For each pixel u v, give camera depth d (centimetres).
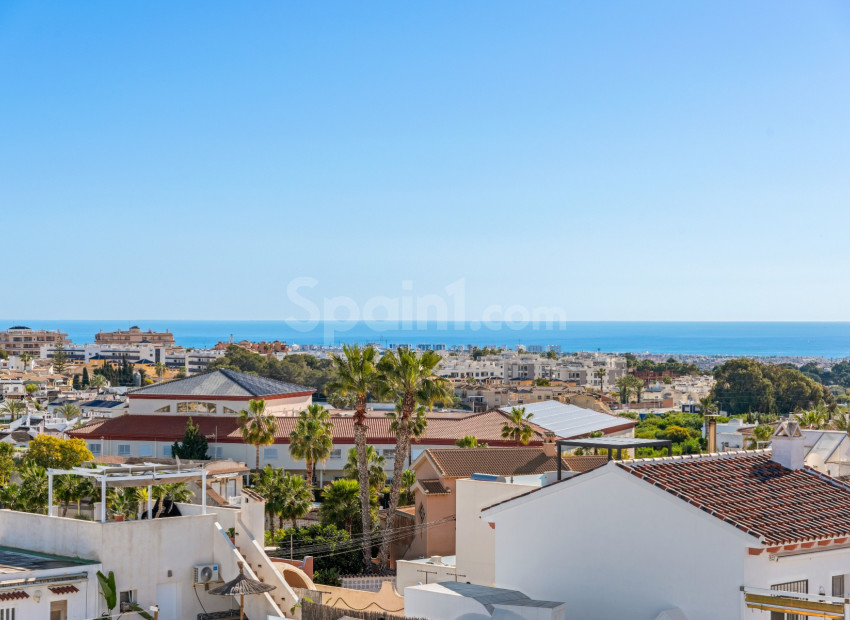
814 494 2344
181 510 3384
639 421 16450
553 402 12825
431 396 5756
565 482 2327
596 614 2252
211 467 7475
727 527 2028
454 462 5438
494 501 3538
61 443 8581
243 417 9938
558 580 2334
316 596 3156
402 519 5784
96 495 4291
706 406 17738
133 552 2972
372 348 5866
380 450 9719
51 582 2750
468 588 2412
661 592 2139
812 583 2162
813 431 5103
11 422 14438
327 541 5634
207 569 3106
